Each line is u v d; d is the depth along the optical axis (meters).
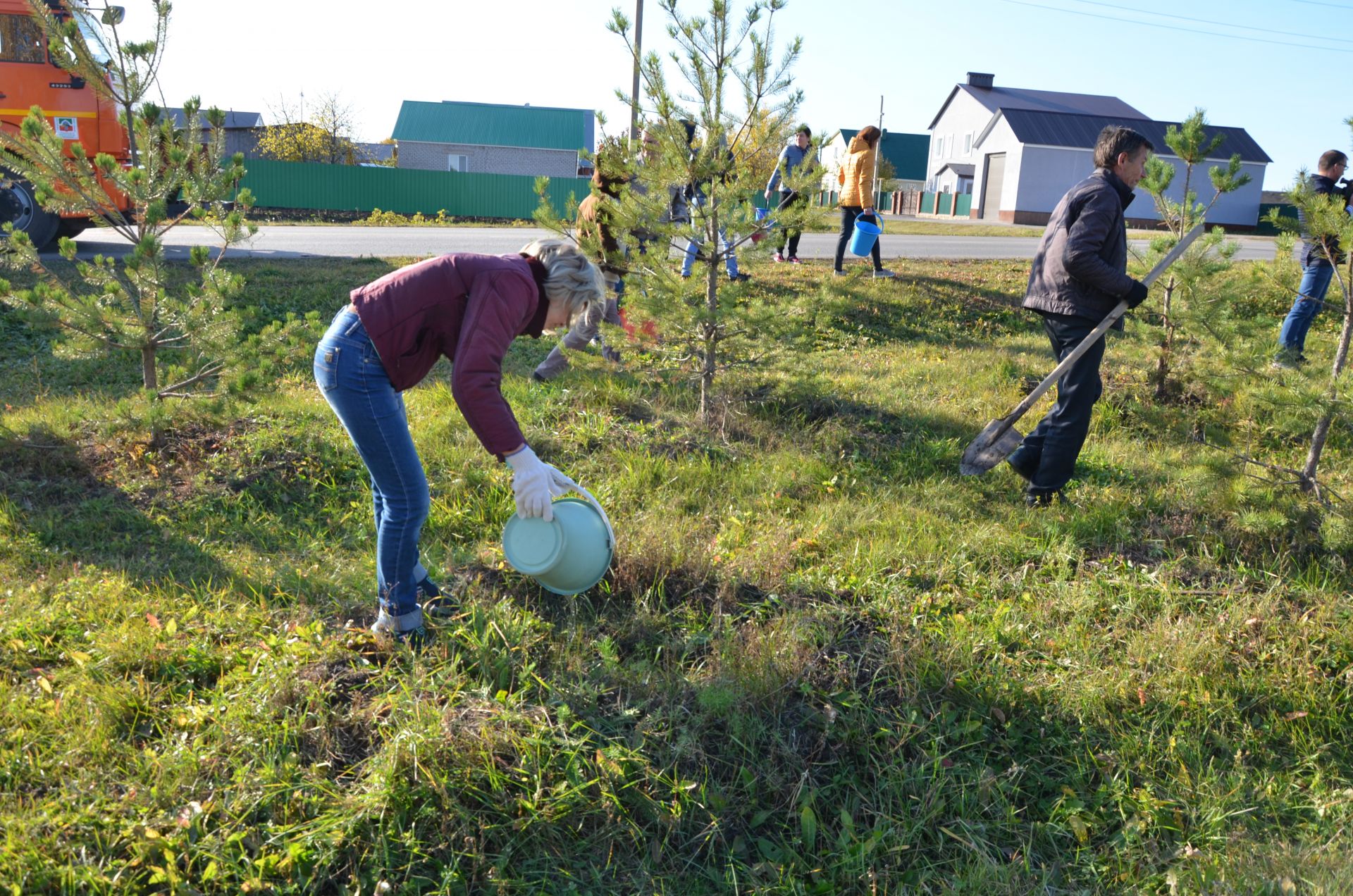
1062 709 3.51
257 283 9.71
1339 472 5.88
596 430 5.69
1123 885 2.93
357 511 4.66
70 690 3.04
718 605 3.89
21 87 10.34
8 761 2.73
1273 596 4.25
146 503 4.58
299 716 3.00
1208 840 3.08
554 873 2.74
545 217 6.02
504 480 4.97
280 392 5.79
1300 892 2.83
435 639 3.46
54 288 5.11
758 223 5.71
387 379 3.14
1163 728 3.50
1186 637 3.88
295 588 3.83
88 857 2.48
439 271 3.03
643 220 5.73
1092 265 4.78
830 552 4.54
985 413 6.79
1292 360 4.78
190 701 3.08
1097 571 4.48
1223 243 6.06
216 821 2.64
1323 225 4.56
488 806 2.81
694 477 5.27
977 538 4.69
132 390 6.58
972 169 52.25
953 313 10.36
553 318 3.24
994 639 3.82
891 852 2.94
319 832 2.60
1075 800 3.18
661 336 6.00
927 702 3.44
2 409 5.86
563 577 3.58
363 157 45.59
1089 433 6.50
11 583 3.71
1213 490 4.82
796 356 6.07
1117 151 4.84
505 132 47.62
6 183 10.59
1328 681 3.72
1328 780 3.37
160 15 5.09
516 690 3.29
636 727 3.15
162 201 5.08
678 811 2.91
